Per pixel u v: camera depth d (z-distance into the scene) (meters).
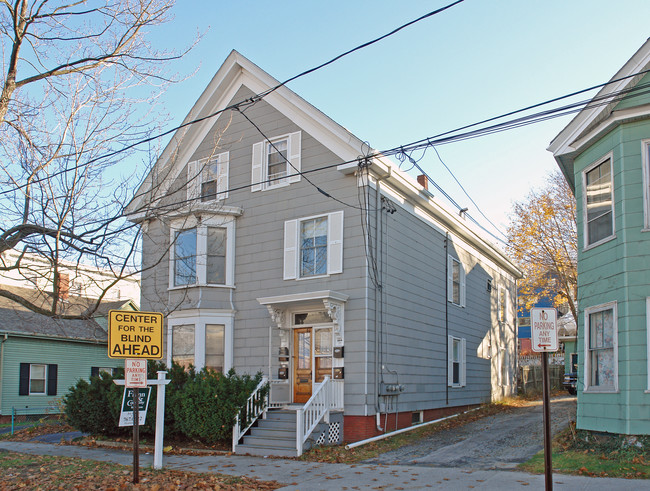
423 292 19.27
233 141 19.22
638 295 12.24
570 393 30.70
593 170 14.12
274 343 17.23
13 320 25.36
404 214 18.42
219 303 18.02
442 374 20.14
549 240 29.72
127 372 9.95
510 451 13.37
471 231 23.30
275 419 15.39
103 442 15.86
